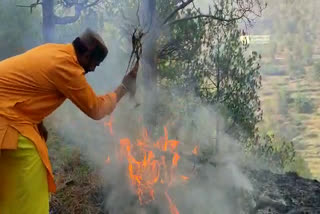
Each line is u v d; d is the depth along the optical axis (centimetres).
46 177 263
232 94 562
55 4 545
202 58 572
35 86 249
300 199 402
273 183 438
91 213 344
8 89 247
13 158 249
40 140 257
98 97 267
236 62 573
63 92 253
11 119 246
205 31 566
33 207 255
